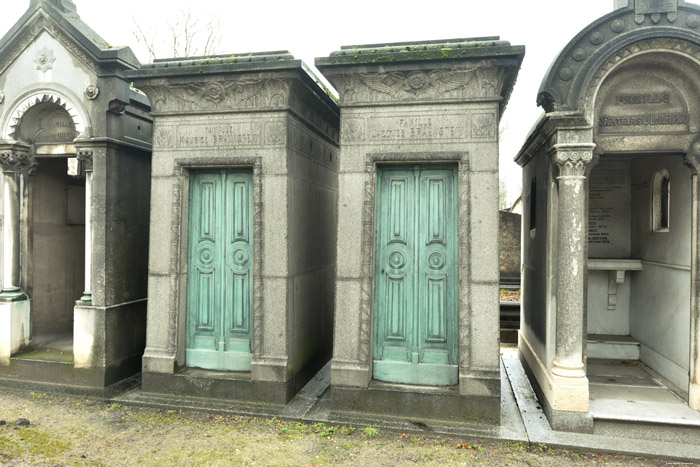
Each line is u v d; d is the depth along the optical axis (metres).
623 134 4.84
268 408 5.25
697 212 4.74
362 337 5.08
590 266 6.47
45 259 6.98
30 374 6.14
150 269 5.69
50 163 7.05
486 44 4.85
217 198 5.73
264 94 5.41
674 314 5.45
